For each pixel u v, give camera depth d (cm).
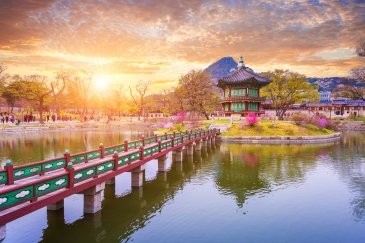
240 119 6544
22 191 1037
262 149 4234
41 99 7750
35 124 6962
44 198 1137
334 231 1462
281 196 1992
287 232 1443
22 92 8238
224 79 7144
